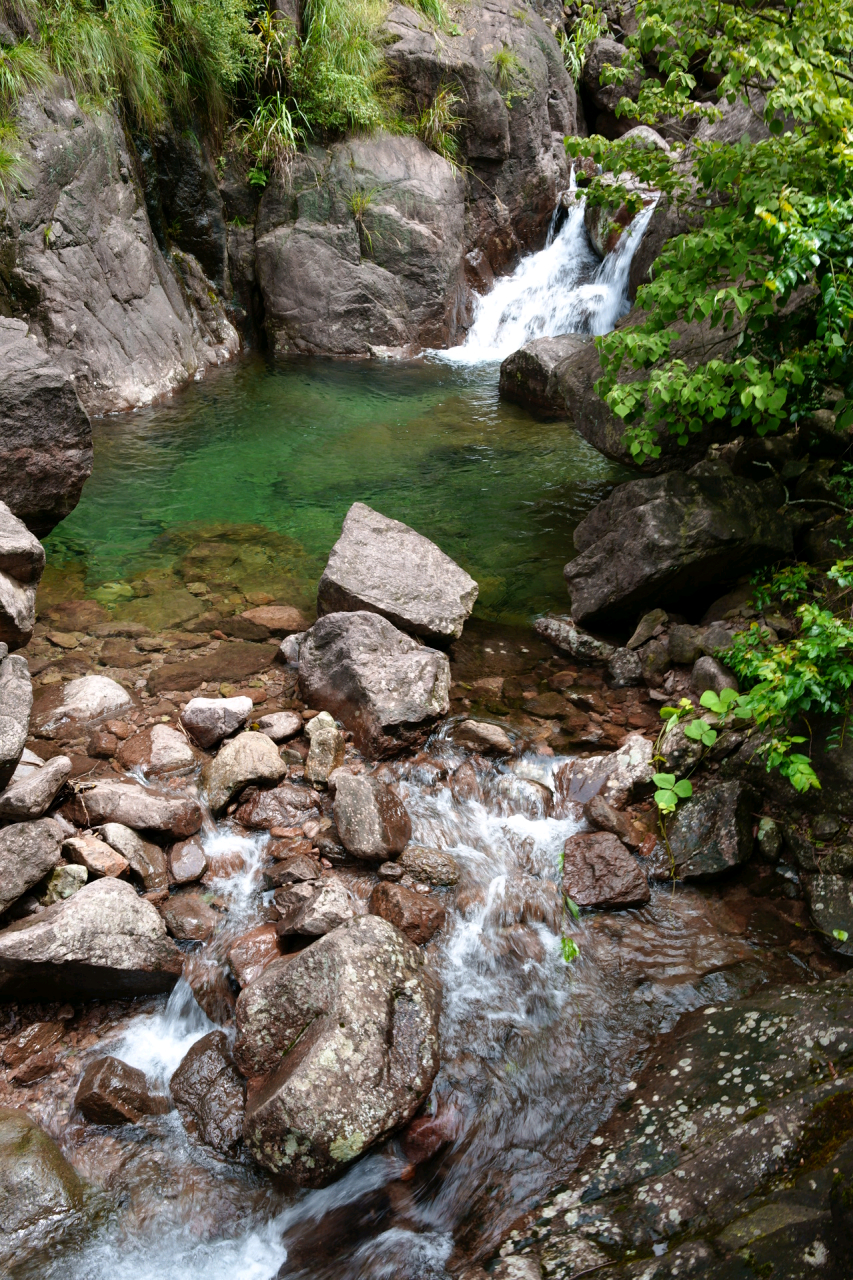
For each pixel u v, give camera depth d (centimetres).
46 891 329
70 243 816
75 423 535
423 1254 250
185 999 314
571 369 638
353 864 362
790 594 440
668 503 473
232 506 669
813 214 383
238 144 1068
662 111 490
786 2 420
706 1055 279
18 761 345
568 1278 222
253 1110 265
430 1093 282
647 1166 251
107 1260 247
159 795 379
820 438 494
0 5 784
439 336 1146
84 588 553
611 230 1177
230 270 1081
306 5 1088
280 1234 256
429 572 505
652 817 383
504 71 1195
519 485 704
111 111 859
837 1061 256
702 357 525
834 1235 203
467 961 327
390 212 1083
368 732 415
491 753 418
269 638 506
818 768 358
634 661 468
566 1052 297
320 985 286
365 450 779
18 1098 282
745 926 338
